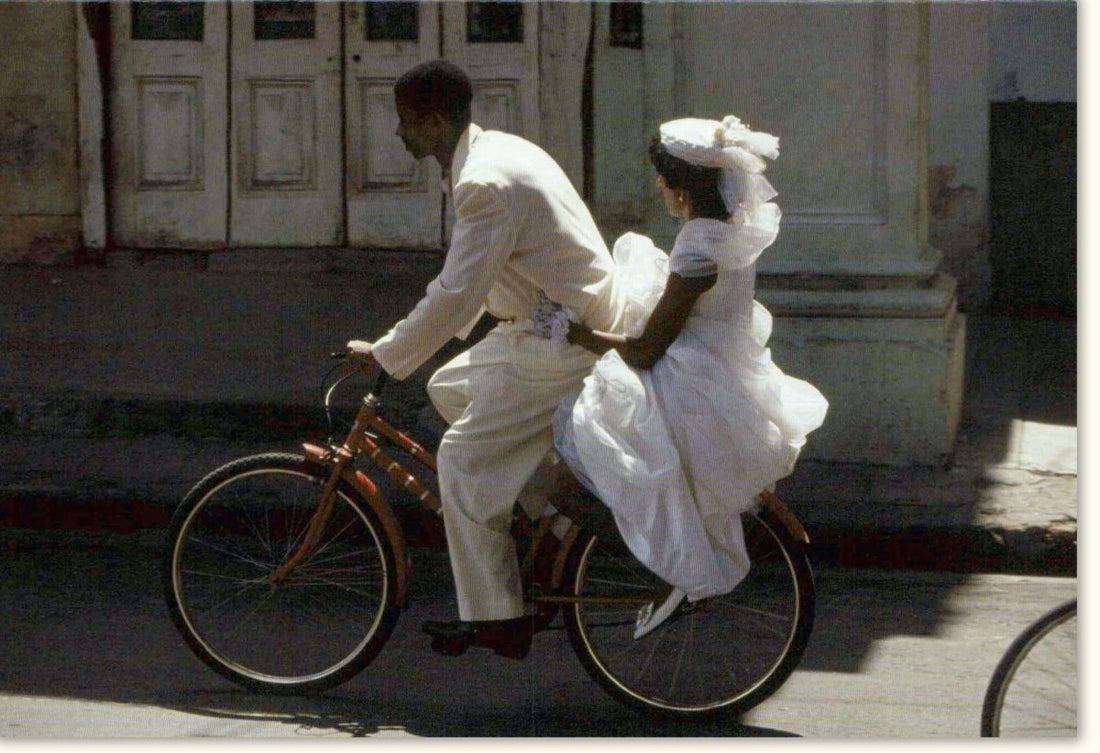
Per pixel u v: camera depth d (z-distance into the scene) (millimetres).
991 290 9398
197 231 9562
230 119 9461
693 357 4328
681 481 4297
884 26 6562
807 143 6660
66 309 8586
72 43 9336
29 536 6281
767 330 4539
